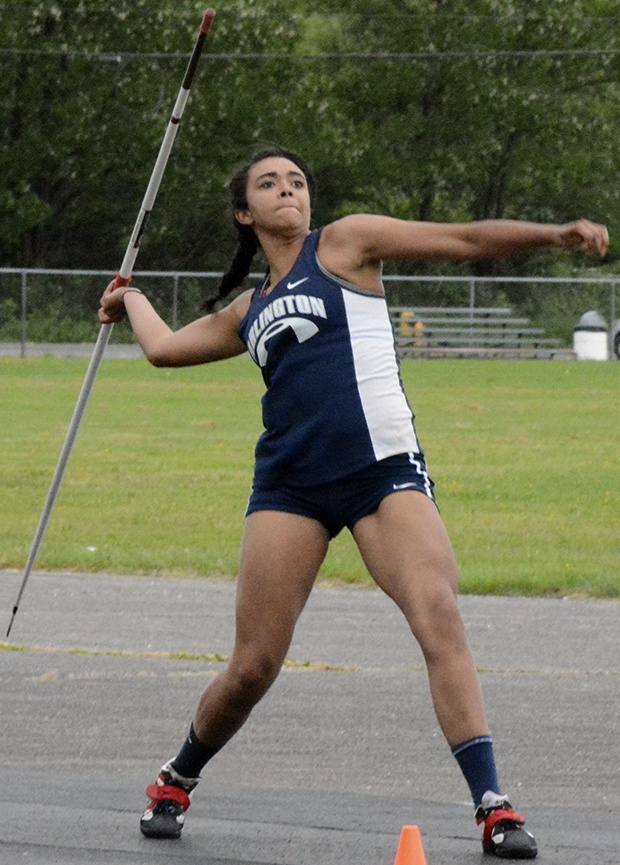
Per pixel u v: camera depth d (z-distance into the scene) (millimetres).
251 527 9375
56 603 19406
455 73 100375
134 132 95562
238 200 9625
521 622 18578
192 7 94812
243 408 52875
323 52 104000
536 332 83188
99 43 94188
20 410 50594
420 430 46094
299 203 9422
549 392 60250
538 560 23391
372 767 11953
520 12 99750
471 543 25188
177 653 16453
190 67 9812
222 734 9633
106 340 10812
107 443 41406
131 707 13938
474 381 65125
